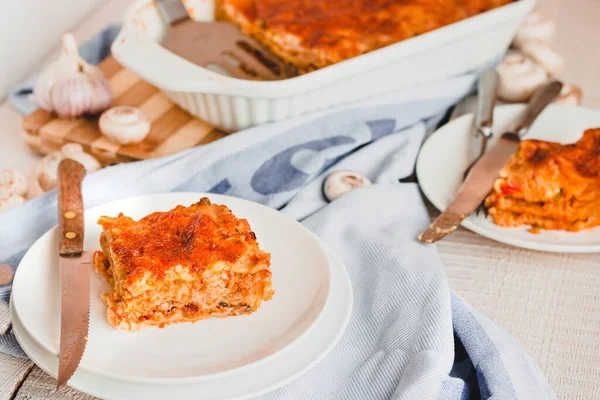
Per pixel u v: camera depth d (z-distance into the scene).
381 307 0.68
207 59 0.94
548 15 1.24
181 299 0.63
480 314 0.69
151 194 0.75
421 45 0.87
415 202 0.80
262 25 0.98
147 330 0.63
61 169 0.72
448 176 0.83
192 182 0.80
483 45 0.94
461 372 0.67
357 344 0.66
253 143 0.83
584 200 0.77
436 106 0.92
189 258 0.63
